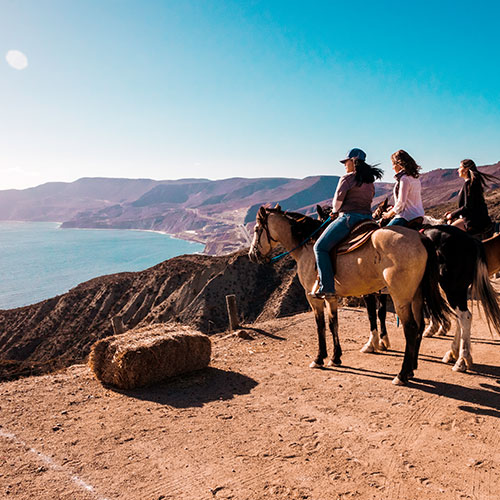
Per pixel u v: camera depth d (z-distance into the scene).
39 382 6.56
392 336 8.73
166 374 6.43
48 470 3.91
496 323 5.71
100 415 5.20
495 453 3.96
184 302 71.69
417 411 4.97
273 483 3.60
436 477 3.61
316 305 6.73
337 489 3.48
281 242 7.04
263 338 9.28
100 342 6.51
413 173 5.93
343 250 5.79
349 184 5.82
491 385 5.61
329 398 5.51
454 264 5.91
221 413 5.17
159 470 3.87
